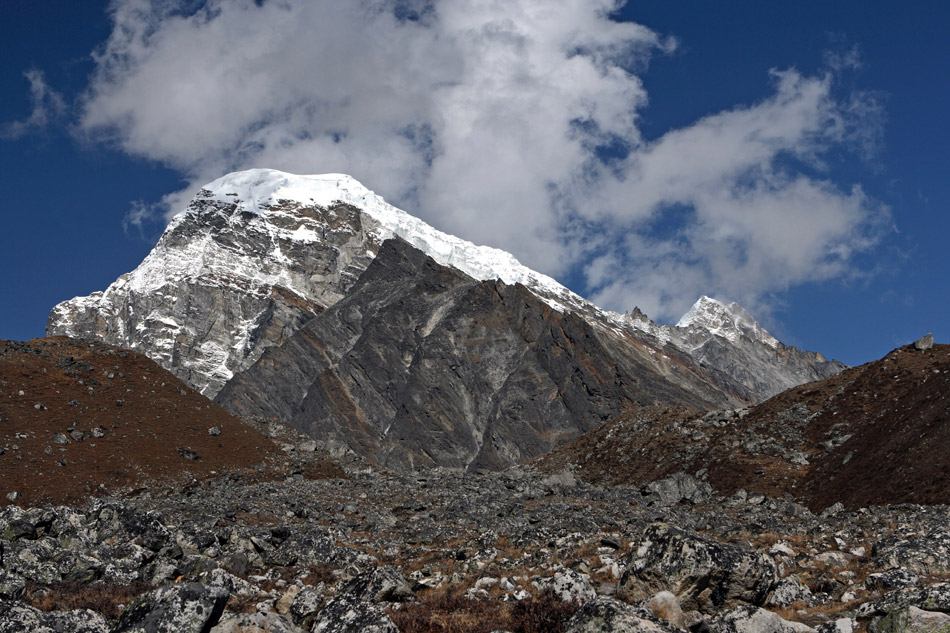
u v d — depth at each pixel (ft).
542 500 221.87
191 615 55.57
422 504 205.36
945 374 280.31
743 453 312.09
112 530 110.22
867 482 240.94
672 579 70.44
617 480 346.95
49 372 261.65
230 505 187.93
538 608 68.90
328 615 60.75
